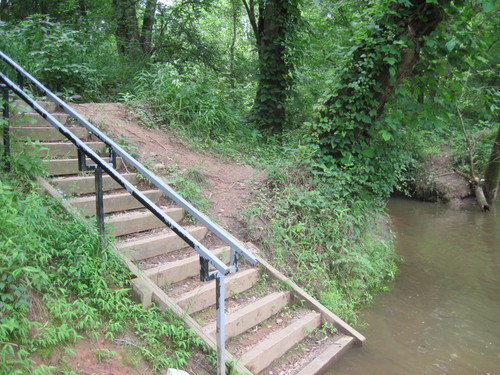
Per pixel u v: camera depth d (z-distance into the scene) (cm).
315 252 518
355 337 414
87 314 263
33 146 399
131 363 260
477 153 1355
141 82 805
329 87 671
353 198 628
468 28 624
